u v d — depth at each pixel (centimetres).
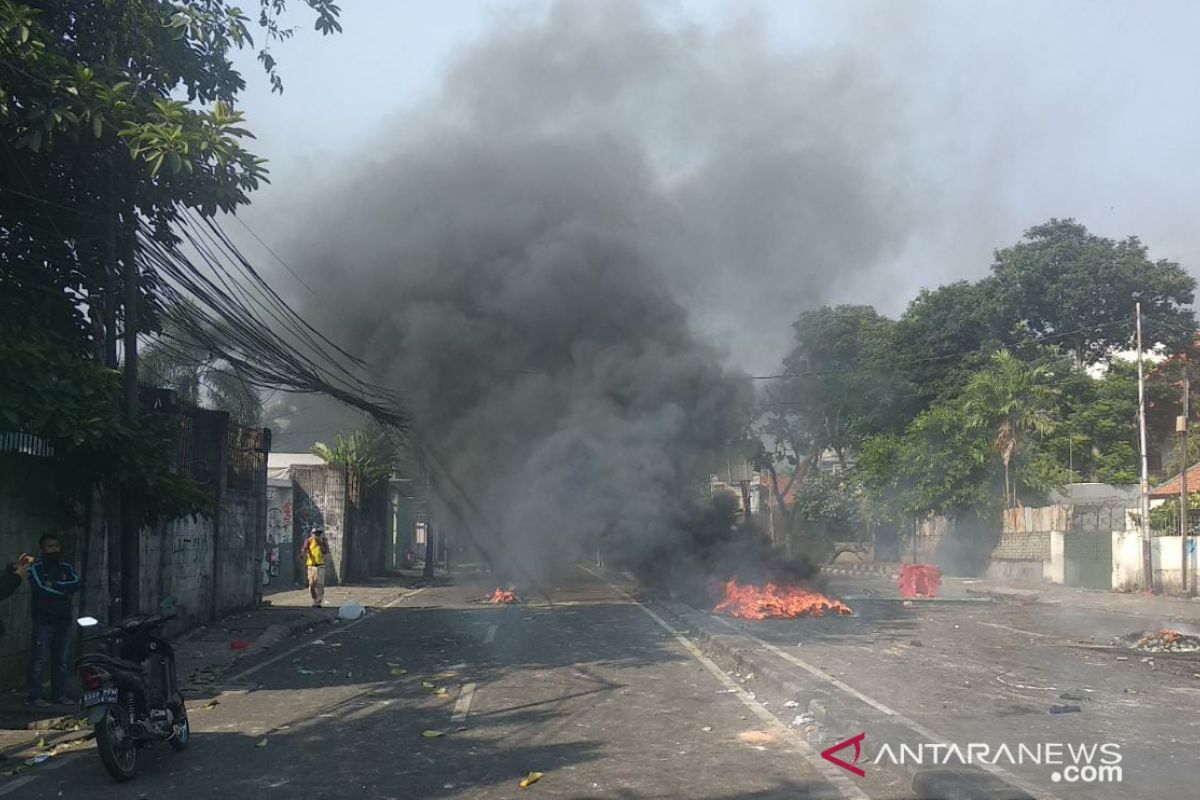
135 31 1109
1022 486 3478
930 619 1792
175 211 1137
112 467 1036
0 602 978
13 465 1027
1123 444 3981
